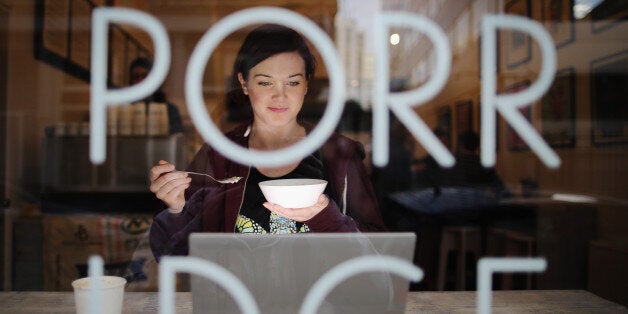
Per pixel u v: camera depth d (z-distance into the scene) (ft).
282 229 3.77
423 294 3.98
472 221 6.91
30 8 8.13
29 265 6.86
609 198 6.79
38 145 8.02
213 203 3.87
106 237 6.75
